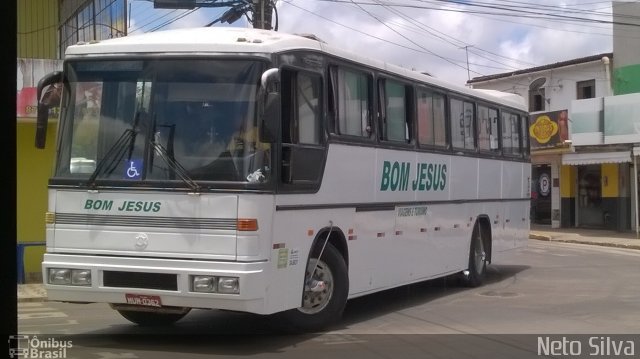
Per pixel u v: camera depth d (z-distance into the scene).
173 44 7.69
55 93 8.22
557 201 30.62
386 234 10.14
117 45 7.86
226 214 7.26
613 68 28.22
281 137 7.76
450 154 12.23
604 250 22.16
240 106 7.45
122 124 7.67
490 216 14.19
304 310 8.60
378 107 9.94
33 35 17.06
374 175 9.77
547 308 10.95
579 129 26.48
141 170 7.50
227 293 7.17
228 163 7.35
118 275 7.46
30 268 14.88
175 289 7.29
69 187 7.68
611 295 12.41
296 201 7.98
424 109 11.34
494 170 14.34
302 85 8.23
